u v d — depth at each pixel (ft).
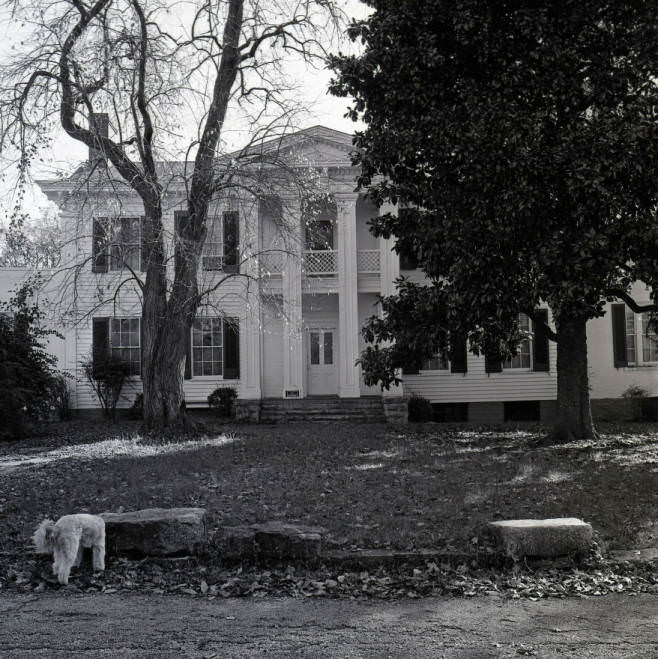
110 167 55.98
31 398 62.80
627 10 42.32
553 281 41.45
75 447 52.06
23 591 19.66
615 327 78.59
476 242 43.19
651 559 21.86
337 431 61.41
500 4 43.86
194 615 17.61
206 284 67.92
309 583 20.10
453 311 45.27
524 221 41.73
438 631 16.51
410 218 48.80
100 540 20.99
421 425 67.15
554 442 49.19
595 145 39.58
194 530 21.97
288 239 68.69
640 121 40.19
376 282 78.28
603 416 75.46
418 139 44.91
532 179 41.01
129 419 76.38
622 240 40.78
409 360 50.70
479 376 79.05
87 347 78.84
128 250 56.08
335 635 16.24
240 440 54.39
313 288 77.15
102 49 51.44
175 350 58.08
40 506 29.96
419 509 28.22
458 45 44.98
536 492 31.30
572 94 42.93
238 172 55.77
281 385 79.82
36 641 15.87
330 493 31.86
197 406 78.54
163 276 58.70
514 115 41.27
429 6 43.65
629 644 15.66
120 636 16.16
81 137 55.42
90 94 52.44
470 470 37.81
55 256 68.44
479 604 18.49
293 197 59.67
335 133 75.41
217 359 79.10
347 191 76.13
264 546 21.54
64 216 69.82
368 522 26.21
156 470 39.11
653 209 42.86
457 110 44.21
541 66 42.91
